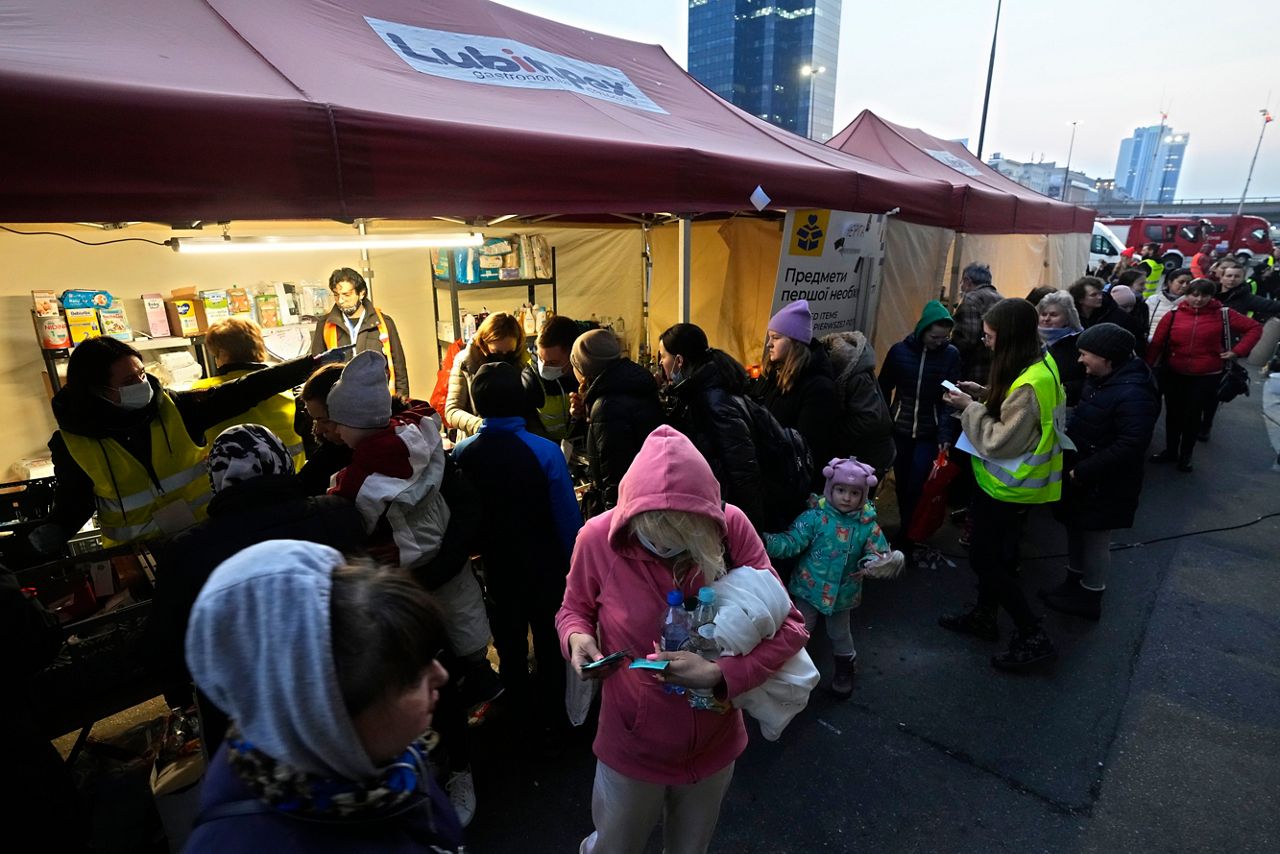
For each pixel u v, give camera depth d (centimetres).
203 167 172
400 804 77
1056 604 374
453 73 305
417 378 600
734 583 150
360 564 80
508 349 377
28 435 410
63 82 150
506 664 256
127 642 200
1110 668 324
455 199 225
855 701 301
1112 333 328
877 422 360
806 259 404
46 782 158
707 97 493
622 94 397
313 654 66
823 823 236
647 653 154
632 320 691
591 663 148
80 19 208
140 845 197
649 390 270
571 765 262
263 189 184
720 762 162
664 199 293
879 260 468
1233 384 648
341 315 460
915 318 597
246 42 242
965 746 274
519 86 323
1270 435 631
